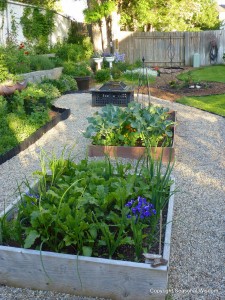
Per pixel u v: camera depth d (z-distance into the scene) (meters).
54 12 14.37
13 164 4.77
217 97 9.06
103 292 2.36
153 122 5.03
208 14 24.02
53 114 7.14
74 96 9.30
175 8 18.19
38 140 5.79
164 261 2.20
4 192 3.95
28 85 7.55
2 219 2.71
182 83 10.98
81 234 2.48
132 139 4.92
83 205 2.82
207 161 4.85
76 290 2.40
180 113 7.54
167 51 17.61
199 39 17.47
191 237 3.08
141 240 2.52
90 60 13.75
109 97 7.96
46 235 2.54
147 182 3.31
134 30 20.28
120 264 2.24
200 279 2.56
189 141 5.70
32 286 2.47
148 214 2.74
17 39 12.16
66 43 15.02
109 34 17.14
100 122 4.97
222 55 17.97
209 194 3.87
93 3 14.29
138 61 15.09
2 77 6.80
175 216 3.41
